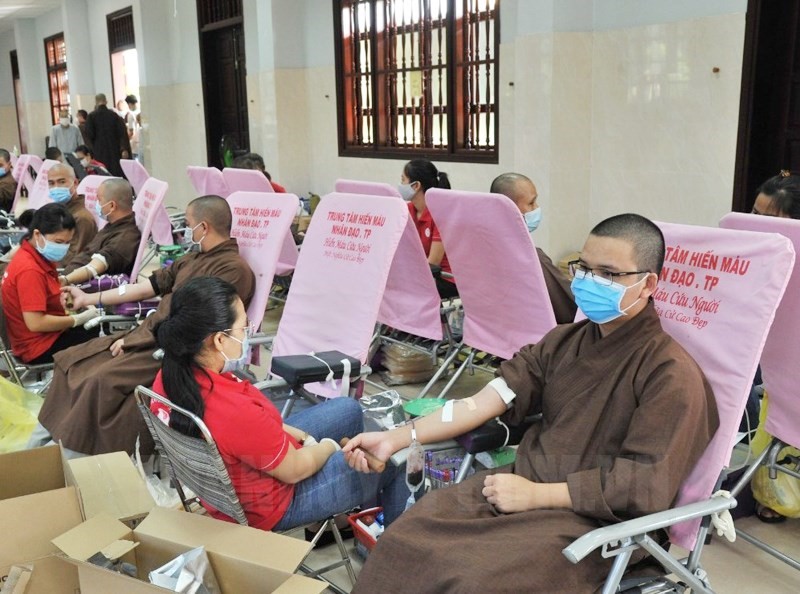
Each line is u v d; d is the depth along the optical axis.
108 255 4.26
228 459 1.84
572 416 1.81
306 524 2.04
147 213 4.27
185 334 1.83
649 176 5.23
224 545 1.74
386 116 7.64
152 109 11.10
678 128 5.00
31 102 17.17
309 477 2.02
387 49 7.44
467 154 6.68
